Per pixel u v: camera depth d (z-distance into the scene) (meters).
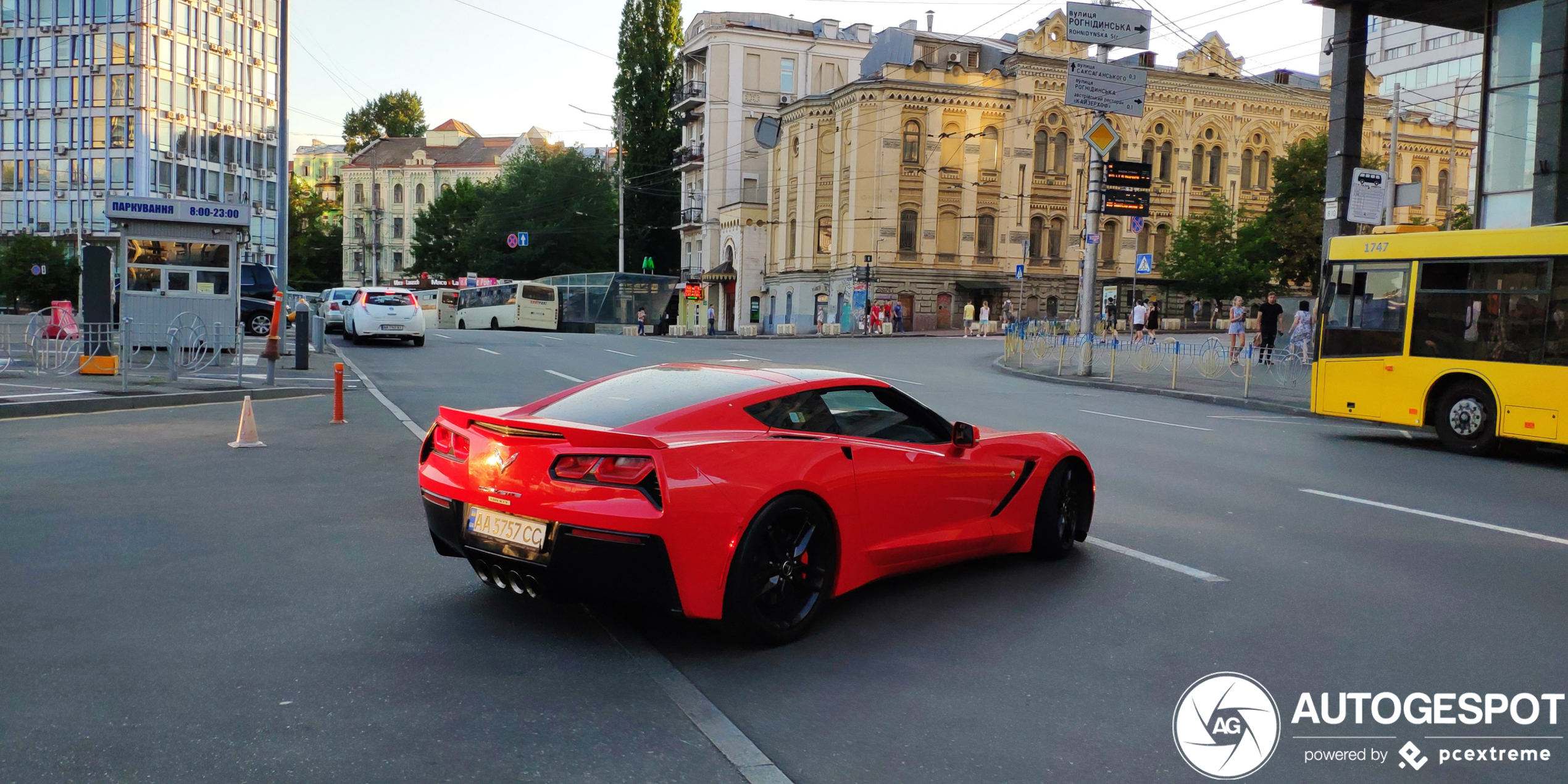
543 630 4.70
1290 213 48.62
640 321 55.25
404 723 3.60
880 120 52.38
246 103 79.81
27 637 4.42
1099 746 3.58
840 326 53.75
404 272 93.69
